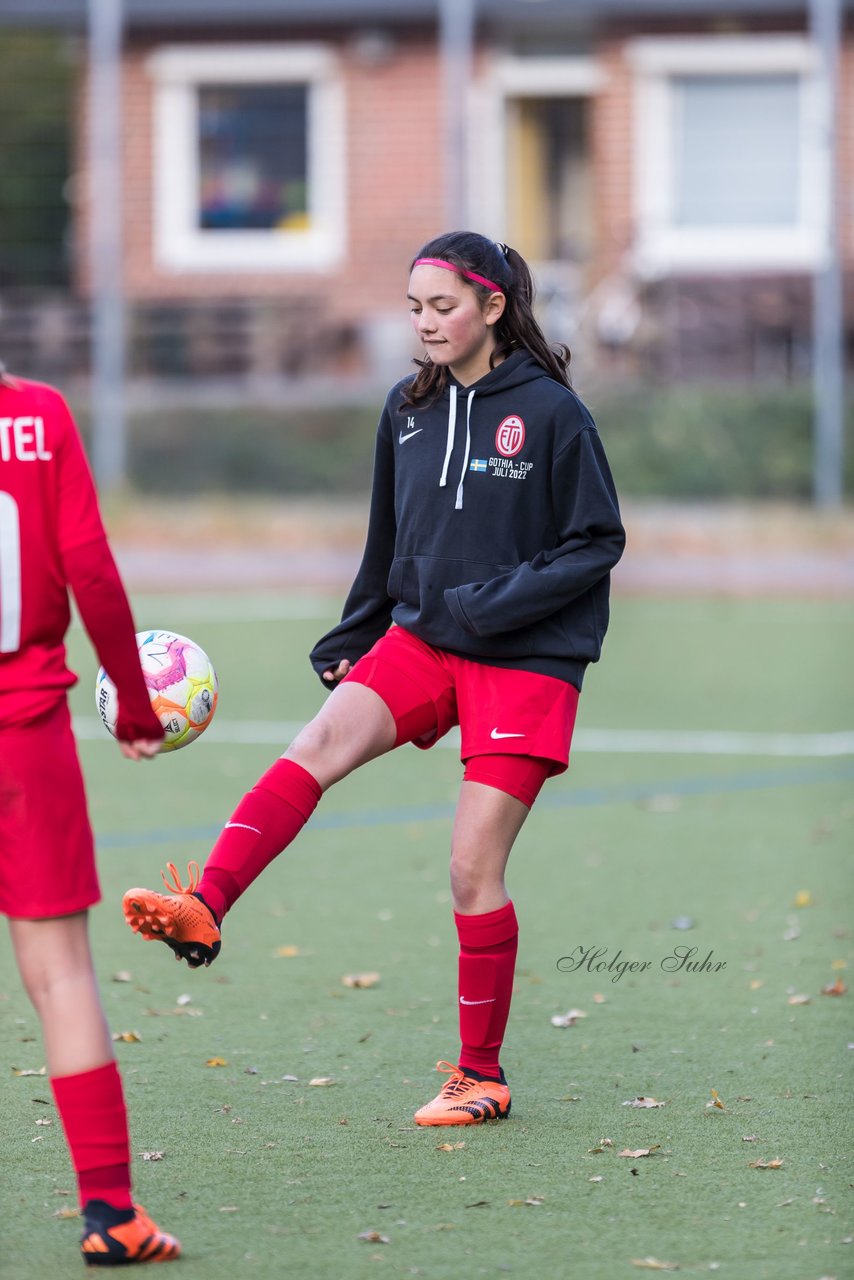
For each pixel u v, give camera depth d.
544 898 25.00
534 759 16.08
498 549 16.17
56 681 12.75
